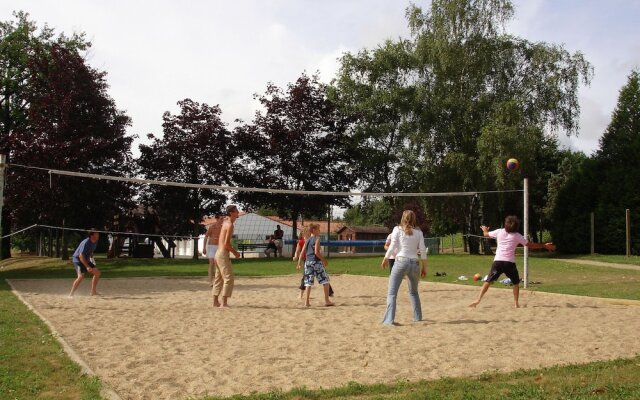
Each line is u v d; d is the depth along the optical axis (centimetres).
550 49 3038
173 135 2859
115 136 2484
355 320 821
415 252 795
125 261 2545
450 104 3031
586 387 444
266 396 439
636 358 559
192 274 1761
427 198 3195
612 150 2977
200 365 546
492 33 3025
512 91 3039
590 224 2784
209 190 2884
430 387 459
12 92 3133
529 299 1070
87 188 2286
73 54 2531
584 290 1199
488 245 3125
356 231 5722
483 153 2770
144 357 580
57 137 2302
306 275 997
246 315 877
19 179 2183
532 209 4569
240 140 2953
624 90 3284
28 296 1130
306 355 588
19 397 441
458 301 1059
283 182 3016
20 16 3156
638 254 2612
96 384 471
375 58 3428
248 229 4934
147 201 2894
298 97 3059
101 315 868
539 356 578
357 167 3359
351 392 450
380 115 3444
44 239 3653
